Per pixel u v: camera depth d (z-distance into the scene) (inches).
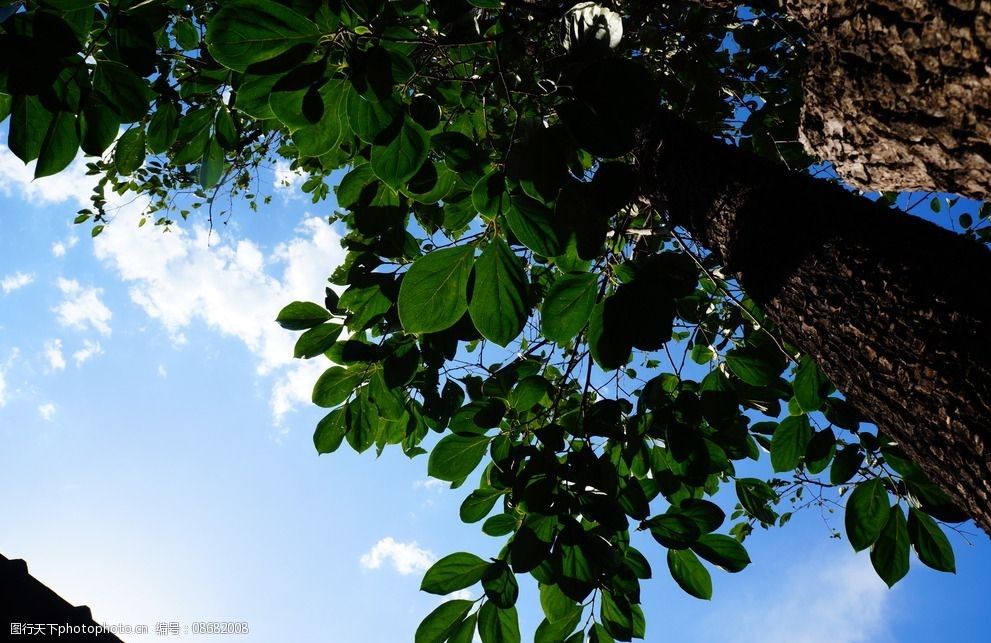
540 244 45.8
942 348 30.8
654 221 84.8
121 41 44.6
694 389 71.1
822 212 41.3
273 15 37.5
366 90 41.4
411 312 47.4
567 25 40.9
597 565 60.4
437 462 66.9
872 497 56.9
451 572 61.7
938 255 33.8
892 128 31.0
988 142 27.1
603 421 68.6
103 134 45.3
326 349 66.6
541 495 62.1
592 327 49.7
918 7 27.5
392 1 54.8
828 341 37.9
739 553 60.3
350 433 70.3
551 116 53.4
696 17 80.6
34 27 38.9
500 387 74.5
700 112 85.4
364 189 64.3
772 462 68.1
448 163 48.6
